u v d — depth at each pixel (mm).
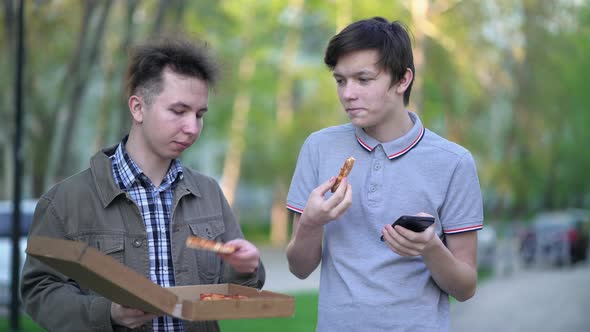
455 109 37344
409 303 5051
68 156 24625
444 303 5246
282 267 33875
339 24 35156
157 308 3945
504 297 23469
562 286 27438
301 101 51000
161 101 4711
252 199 68250
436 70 34000
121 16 24141
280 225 54062
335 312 5148
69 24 23375
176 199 4945
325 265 5316
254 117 47625
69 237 4789
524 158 46344
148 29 23469
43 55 24047
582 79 39625
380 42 4938
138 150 4914
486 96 37906
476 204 5203
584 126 48562
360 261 5148
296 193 5453
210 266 5000
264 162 51125
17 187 13992
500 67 35938
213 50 4941
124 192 4816
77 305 4484
